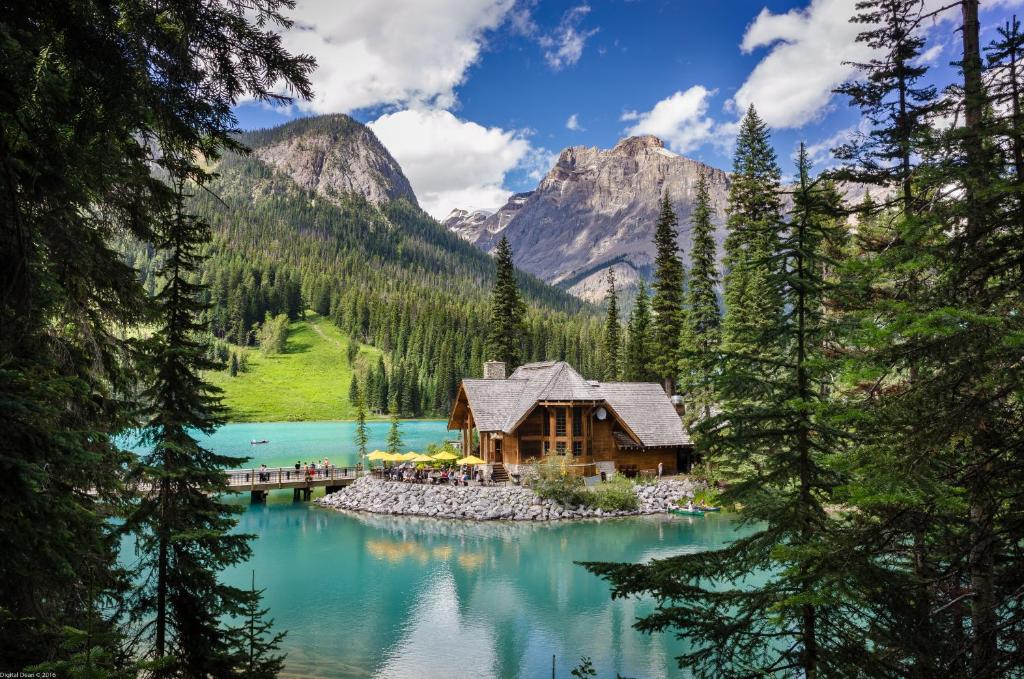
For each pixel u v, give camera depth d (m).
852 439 7.17
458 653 19.19
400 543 32.88
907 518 6.77
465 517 39.09
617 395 51.00
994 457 6.43
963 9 9.73
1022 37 7.16
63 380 6.46
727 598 7.23
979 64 7.49
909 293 8.18
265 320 193.25
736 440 7.84
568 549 31.33
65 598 8.83
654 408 50.72
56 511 6.39
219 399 12.48
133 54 6.01
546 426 46.78
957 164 6.93
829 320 7.69
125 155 8.09
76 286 9.65
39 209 7.66
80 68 6.13
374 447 86.81
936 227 7.18
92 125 6.53
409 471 46.47
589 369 148.88
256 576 27.03
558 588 25.36
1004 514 6.60
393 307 188.38
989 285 7.29
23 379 5.99
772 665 7.12
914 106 11.22
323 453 80.56
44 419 6.18
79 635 5.97
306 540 33.69
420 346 165.00
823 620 7.04
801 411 7.52
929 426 6.38
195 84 6.50
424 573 27.45
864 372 6.55
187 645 11.35
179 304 12.04
